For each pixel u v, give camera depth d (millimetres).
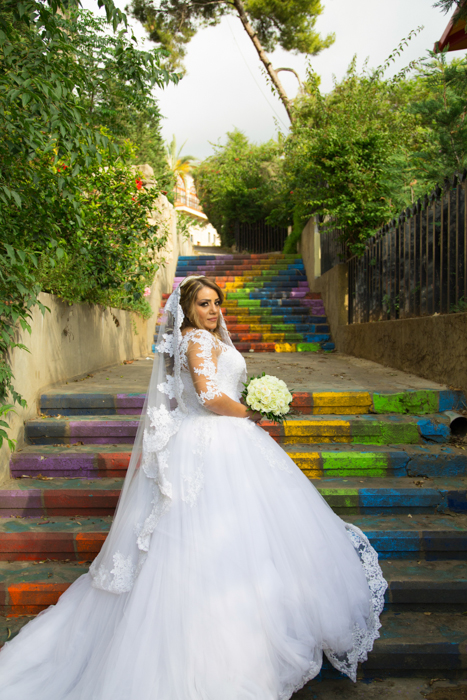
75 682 1987
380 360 5895
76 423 3775
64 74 3129
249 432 2234
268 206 15523
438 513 3102
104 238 5172
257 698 1711
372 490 3104
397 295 5562
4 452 3393
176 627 1803
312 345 8430
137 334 7961
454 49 6203
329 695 2186
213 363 2129
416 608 2572
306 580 1982
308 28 13570
